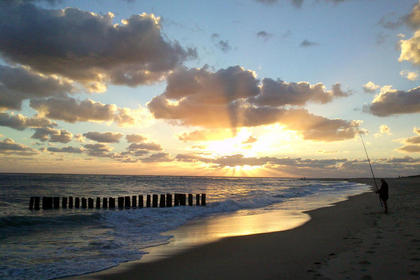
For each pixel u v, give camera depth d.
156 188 42.81
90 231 10.12
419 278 4.07
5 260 6.23
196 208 16.61
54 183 47.75
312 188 42.44
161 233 9.59
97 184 49.50
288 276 4.55
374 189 38.16
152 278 4.90
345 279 4.17
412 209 12.01
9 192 29.55
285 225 10.34
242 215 14.24
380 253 5.39
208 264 5.57
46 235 9.39
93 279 4.93
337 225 9.46
